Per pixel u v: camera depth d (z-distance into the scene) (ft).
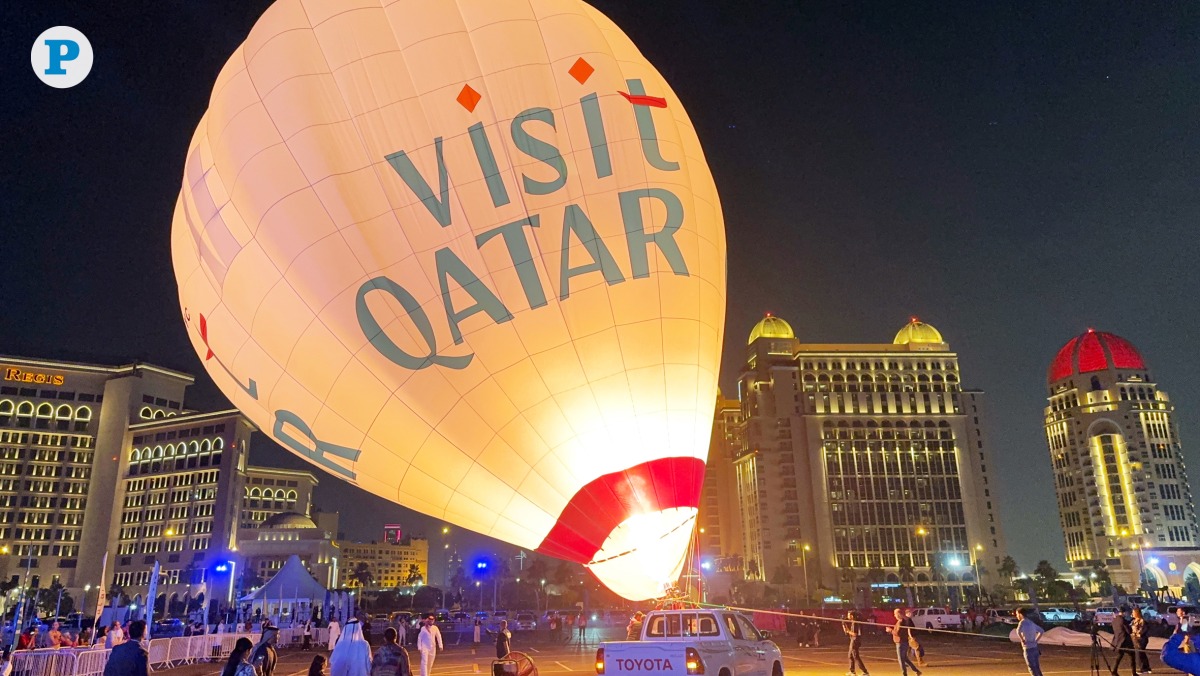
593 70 57.98
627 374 53.36
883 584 534.37
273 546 561.84
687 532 54.03
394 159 53.72
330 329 53.78
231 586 442.09
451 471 55.21
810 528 550.77
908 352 589.32
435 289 52.60
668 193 57.36
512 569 631.97
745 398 600.39
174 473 590.96
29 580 568.82
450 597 598.75
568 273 53.16
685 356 55.42
